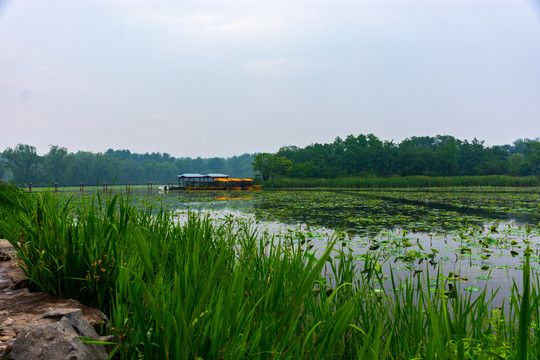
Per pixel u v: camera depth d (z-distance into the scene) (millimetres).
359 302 2559
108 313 2336
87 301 2398
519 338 1061
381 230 9547
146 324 1781
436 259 6254
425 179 51531
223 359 1457
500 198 23594
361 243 7645
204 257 2752
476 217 12453
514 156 91000
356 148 79875
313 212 14602
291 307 1579
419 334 1941
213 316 1499
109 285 2354
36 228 2680
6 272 3027
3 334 1753
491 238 7973
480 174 76875
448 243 7766
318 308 2209
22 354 1493
